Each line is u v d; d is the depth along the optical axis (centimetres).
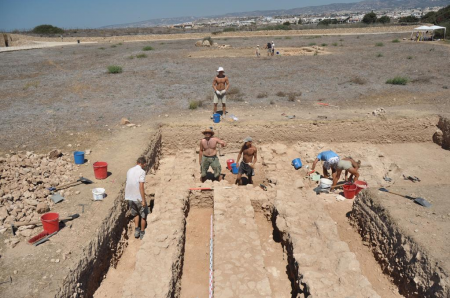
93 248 580
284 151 1134
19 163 831
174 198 777
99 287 580
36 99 1597
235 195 802
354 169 854
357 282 513
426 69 2180
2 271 506
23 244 568
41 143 1041
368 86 1778
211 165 951
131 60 2912
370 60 2633
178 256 619
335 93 1661
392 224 619
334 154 862
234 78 2086
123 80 2025
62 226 621
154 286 518
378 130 1242
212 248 675
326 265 546
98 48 4134
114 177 830
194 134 1205
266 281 550
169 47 4097
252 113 1351
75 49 4062
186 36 5644
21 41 5006
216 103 1315
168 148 1219
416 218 622
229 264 585
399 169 1041
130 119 1283
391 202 681
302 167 1039
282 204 740
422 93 1598
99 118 1296
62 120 1269
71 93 1716
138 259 575
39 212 658
